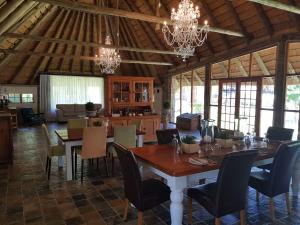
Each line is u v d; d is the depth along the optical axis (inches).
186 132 309.7
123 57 393.7
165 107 340.5
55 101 454.9
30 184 141.1
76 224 98.4
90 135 146.9
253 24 227.8
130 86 274.8
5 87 416.5
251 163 84.9
